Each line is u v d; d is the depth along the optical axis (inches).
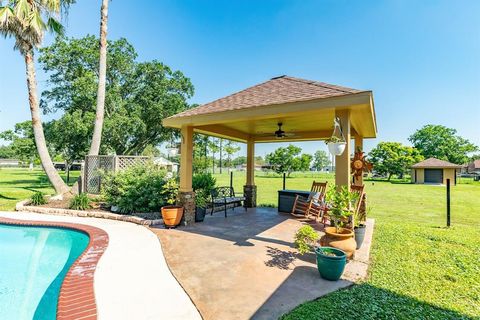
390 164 1273.4
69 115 558.3
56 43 615.5
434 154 1612.9
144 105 692.7
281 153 1460.4
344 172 164.4
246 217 289.6
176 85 714.2
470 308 105.6
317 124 267.7
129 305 104.3
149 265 147.9
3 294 135.0
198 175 349.7
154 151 977.5
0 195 456.4
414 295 115.6
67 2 379.2
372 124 218.2
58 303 104.0
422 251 177.3
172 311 101.0
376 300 110.0
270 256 164.6
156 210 289.9
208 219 278.2
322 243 157.0
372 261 157.8
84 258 156.9
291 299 111.6
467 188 858.8
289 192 316.5
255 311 102.0
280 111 179.2
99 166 360.2
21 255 196.9
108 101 628.7
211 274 137.0
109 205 313.6
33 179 872.9
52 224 243.9
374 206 439.2
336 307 103.7
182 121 237.5
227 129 297.6
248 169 358.3
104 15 387.2
